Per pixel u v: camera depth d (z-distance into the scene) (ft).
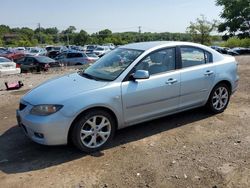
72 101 15.56
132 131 19.26
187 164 14.90
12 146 17.70
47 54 116.37
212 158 15.46
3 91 35.76
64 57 85.40
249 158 15.38
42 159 15.93
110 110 16.70
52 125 15.21
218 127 19.70
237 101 25.72
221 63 21.48
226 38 179.22
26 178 14.10
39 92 16.78
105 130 16.92
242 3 164.35
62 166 15.12
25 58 73.46
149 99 17.89
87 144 16.26
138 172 14.30
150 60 18.30
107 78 17.38
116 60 18.80
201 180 13.50
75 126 15.76
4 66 62.13
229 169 14.34
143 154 16.12
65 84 17.16
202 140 17.74
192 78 19.69
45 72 65.67
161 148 16.79
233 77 22.21
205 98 20.92
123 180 13.66
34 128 15.55
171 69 19.04
